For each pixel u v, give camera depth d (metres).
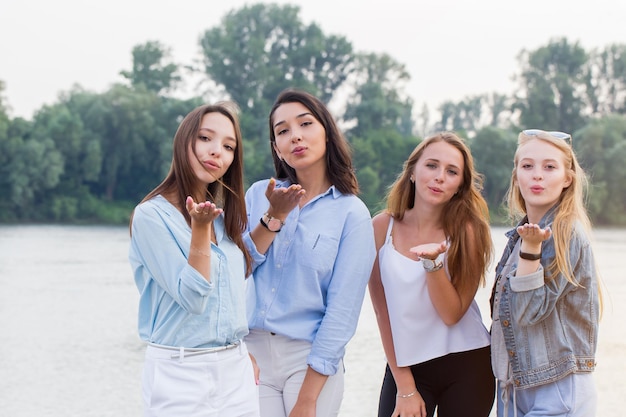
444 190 3.41
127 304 16.33
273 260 3.20
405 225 3.58
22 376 10.26
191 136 2.86
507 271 3.24
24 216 44.34
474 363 3.42
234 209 2.98
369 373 9.91
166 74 55.03
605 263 23.83
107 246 30.88
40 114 46.94
